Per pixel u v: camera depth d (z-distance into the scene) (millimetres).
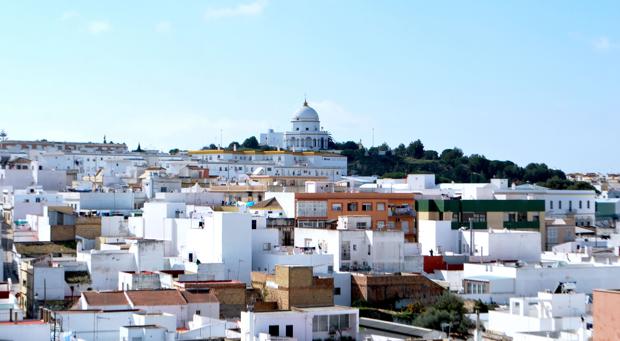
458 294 178750
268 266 188125
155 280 167625
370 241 193625
